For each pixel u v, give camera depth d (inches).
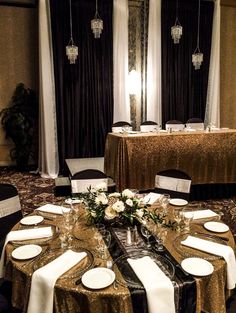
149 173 166.7
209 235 69.9
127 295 50.0
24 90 233.1
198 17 256.8
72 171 203.0
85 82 238.1
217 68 269.0
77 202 88.0
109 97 244.8
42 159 232.1
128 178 164.6
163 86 257.1
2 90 240.7
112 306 50.4
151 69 250.4
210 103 272.5
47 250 63.4
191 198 173.0
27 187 197.5
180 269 56.3
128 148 162.2
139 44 254.2
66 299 51.8
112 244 65.3
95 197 76.1
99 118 244.7
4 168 247.8
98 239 66.4
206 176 173.6
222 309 58.3
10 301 65.7
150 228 71.0
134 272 55.2
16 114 226.2
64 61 231.1
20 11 235.0
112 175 177.3
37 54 241.9
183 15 253.4
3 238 85.0
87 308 51.1
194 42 260.1
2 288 70.4
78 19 229.1
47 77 225.1
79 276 54.4
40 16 218.1
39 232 70.6
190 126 218.2
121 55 243.8
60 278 53.7
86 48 234.4
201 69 265.4
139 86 259.4
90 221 74.1
